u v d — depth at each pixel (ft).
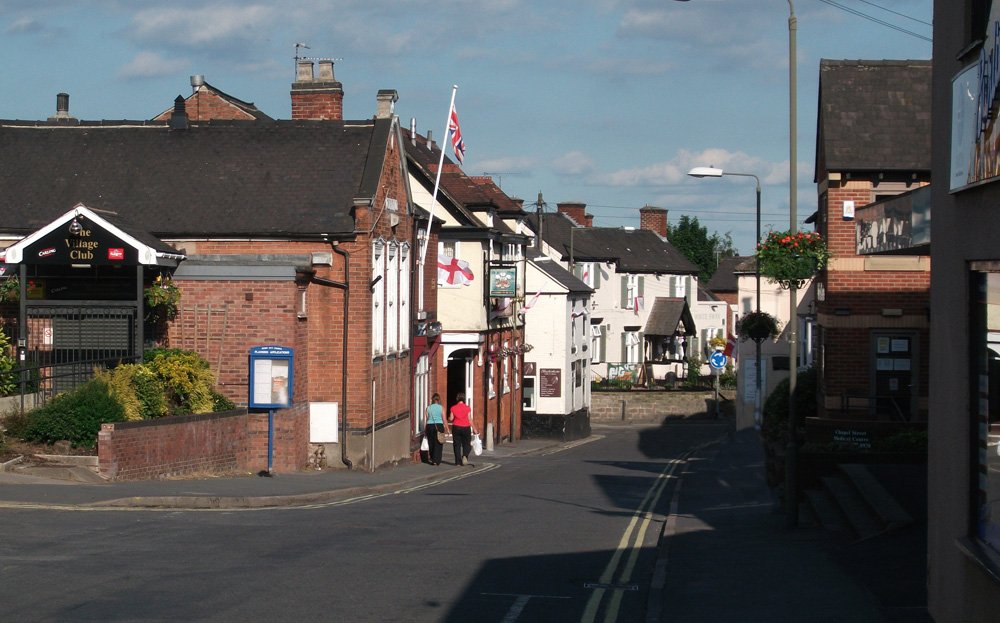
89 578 34.40
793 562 42.32
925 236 41.04
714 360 172.14
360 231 86.53
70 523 45.83
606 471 99.30
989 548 26.84
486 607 33.55
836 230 80.33
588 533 52.54
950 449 30.50
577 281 187.21
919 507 49.98
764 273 56.59
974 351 28.84
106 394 63.41
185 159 93.86
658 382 239.09
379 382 91.81
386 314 94.07
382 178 92.48
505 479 88.07
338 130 95.04
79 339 74.79
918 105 82.38
